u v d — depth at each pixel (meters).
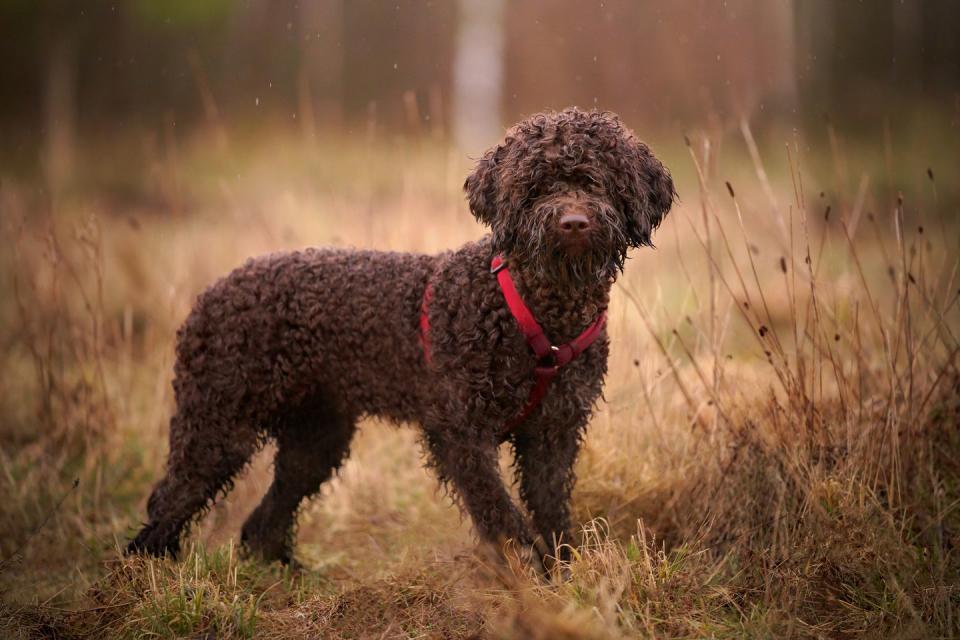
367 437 5.01
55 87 14.80
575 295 3.13
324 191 9.05
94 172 11.88
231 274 3.67
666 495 3.83
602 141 3.09
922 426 3.82
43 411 5.07
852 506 3.36
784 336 5.86
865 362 4.17
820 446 3.67
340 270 3.55
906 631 2.84
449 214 5.97
